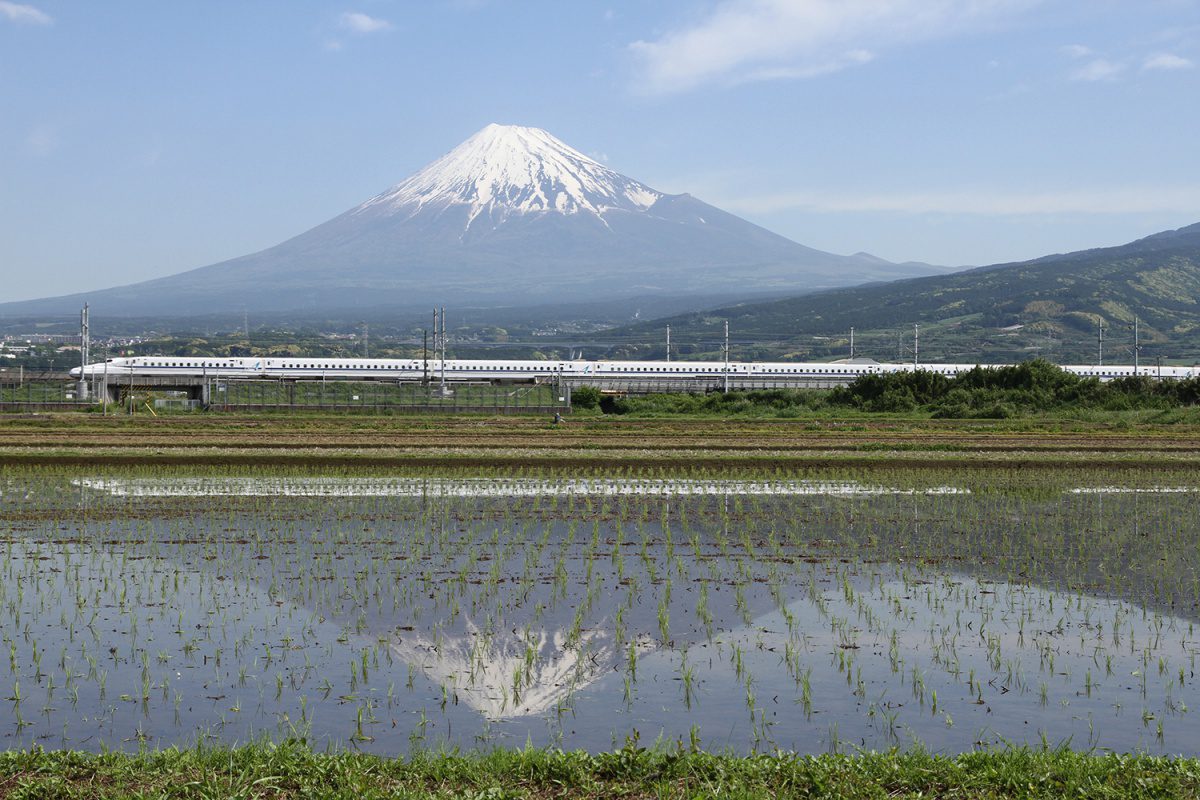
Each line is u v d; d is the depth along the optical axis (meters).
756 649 25.03
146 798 15.36
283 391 120.38
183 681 22.41
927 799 15.87
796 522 41.62
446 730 19.94
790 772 16.53
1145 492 50.12
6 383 128.00
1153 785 15.97
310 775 16.27
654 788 16.17
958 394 117.00
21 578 31.11
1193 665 24.00
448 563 33.66
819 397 127.81
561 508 44.50
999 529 40.25
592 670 23.44
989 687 22.48
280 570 32.41
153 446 65.12
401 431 80.69
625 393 153.75
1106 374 180.75
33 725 19.95
